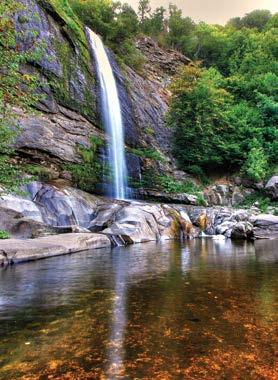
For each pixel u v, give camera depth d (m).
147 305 5.04
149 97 37.38
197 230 20.30
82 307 4.96
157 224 18.06
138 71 41.00
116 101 29.86
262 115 36.94
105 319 4.38
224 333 3.82
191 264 9.11
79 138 22.70
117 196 24.53
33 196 15.64
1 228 12.07
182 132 32.50
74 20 28.55
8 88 8.20
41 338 3.73
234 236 18.38
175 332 3.87
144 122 33.09
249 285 6.35
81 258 10.30
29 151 18.39
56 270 8.16
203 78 34.41
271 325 4.09
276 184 29.50
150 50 49.72
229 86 41.19
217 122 33.81
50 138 20.06
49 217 15.22
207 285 6.38
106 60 31.23
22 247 9.94
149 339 3.67
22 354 3.30
